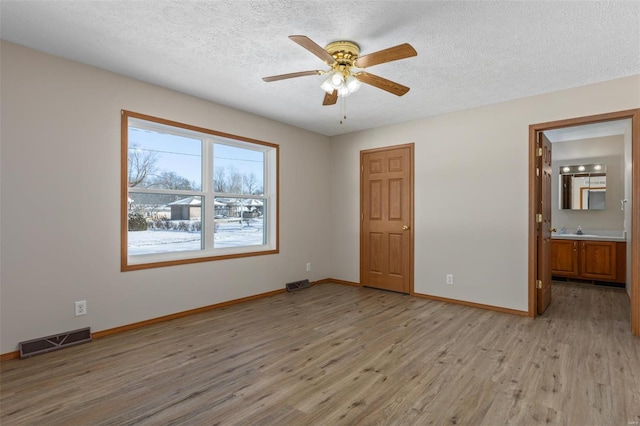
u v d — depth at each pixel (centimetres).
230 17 223
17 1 206
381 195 493
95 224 302
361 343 292
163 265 348
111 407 195
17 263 261
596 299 438
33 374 233
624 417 185
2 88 254
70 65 287
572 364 249
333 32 240
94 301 301
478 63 287
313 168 526
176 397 206
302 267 508
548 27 231
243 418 185
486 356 264
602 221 564
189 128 368
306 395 209
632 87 311
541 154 376
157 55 279
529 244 365
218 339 300
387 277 486
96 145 302
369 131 506
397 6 209
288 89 351
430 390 214
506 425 179
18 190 261
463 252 412
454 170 420
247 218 451
